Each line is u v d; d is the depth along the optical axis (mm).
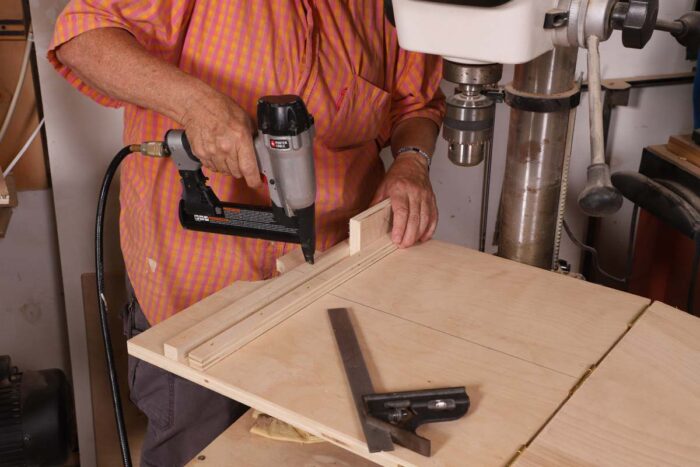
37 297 1958
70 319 1913
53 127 1731
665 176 1734
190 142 1103
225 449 1155
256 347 993
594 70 987
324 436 865
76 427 1960
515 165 1191
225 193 1318
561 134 1159
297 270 1143
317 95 1306
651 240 1861
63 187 1793
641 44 1015
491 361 968
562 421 867
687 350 993
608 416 877
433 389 902
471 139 1188
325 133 1347
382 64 1451
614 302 1096
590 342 1009
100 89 1199
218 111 1077
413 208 1285
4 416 1645
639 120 1981
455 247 1260
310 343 1003
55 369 1797
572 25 986
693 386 930
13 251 1891
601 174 974
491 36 974
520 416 876
